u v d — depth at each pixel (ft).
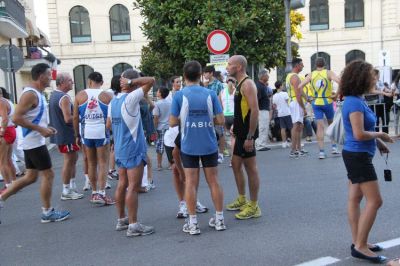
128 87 17.87
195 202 17.83
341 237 16.62
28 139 19.81
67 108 23.80
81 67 115.44
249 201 21.03
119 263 15.39
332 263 14.34
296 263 14.49
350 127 13.84
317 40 107.45
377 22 109.19
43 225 20.43
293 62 33.30
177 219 20.11
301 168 29.55
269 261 14.78
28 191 27.76
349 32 111.14
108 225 19.86
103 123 23.08
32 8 89.56
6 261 16.22
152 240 17.51
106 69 115.65
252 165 19.30
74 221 20.79
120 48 115.24
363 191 14.05
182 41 43.39
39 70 19.65
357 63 13.65
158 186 27.04
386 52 68.64
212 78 33.58
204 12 42.19
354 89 13.58
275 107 43.86
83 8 113.91
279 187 24.75
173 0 42.96
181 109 17.42
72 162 24.91
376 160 30.60
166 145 22.63
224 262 14.90
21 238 18.74
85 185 27.27
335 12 111.04
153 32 45.01
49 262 15.92
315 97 31.89
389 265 13.47
